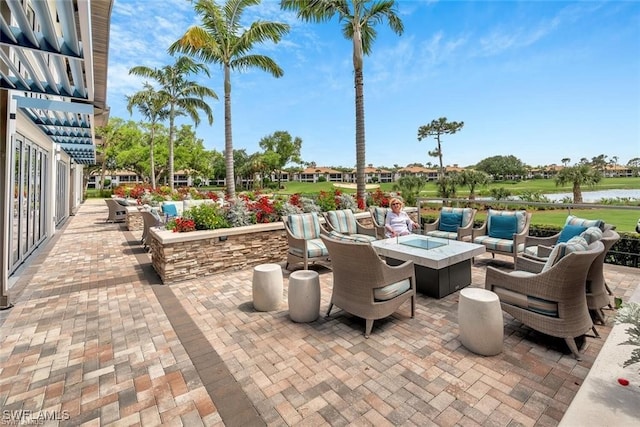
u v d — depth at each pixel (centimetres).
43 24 283
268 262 610
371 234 638
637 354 174
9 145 395
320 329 334
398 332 323
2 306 391
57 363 273
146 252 735
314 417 207
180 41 1067
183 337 319
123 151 2827
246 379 249
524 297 288
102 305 406
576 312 269
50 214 919
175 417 209
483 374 248
